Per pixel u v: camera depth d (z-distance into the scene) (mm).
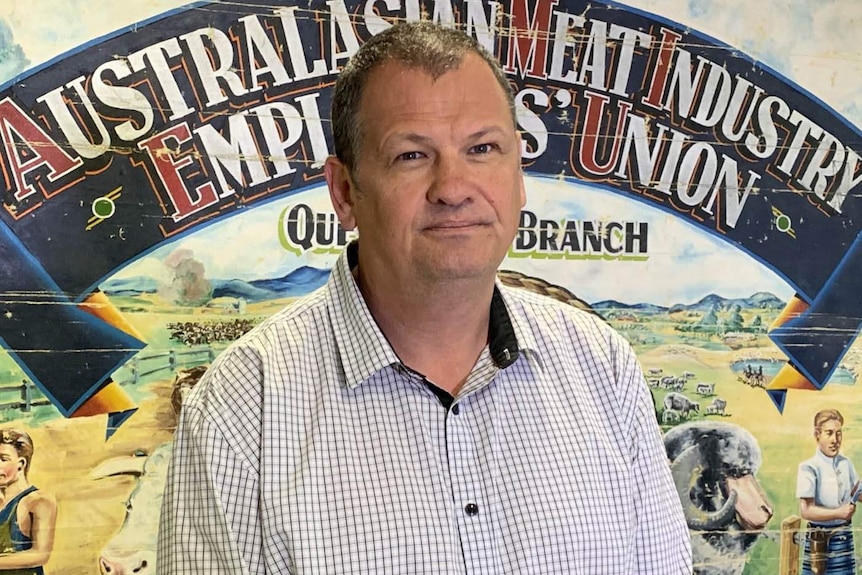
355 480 869
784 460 1773
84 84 1482
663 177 1740
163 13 1517
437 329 956
